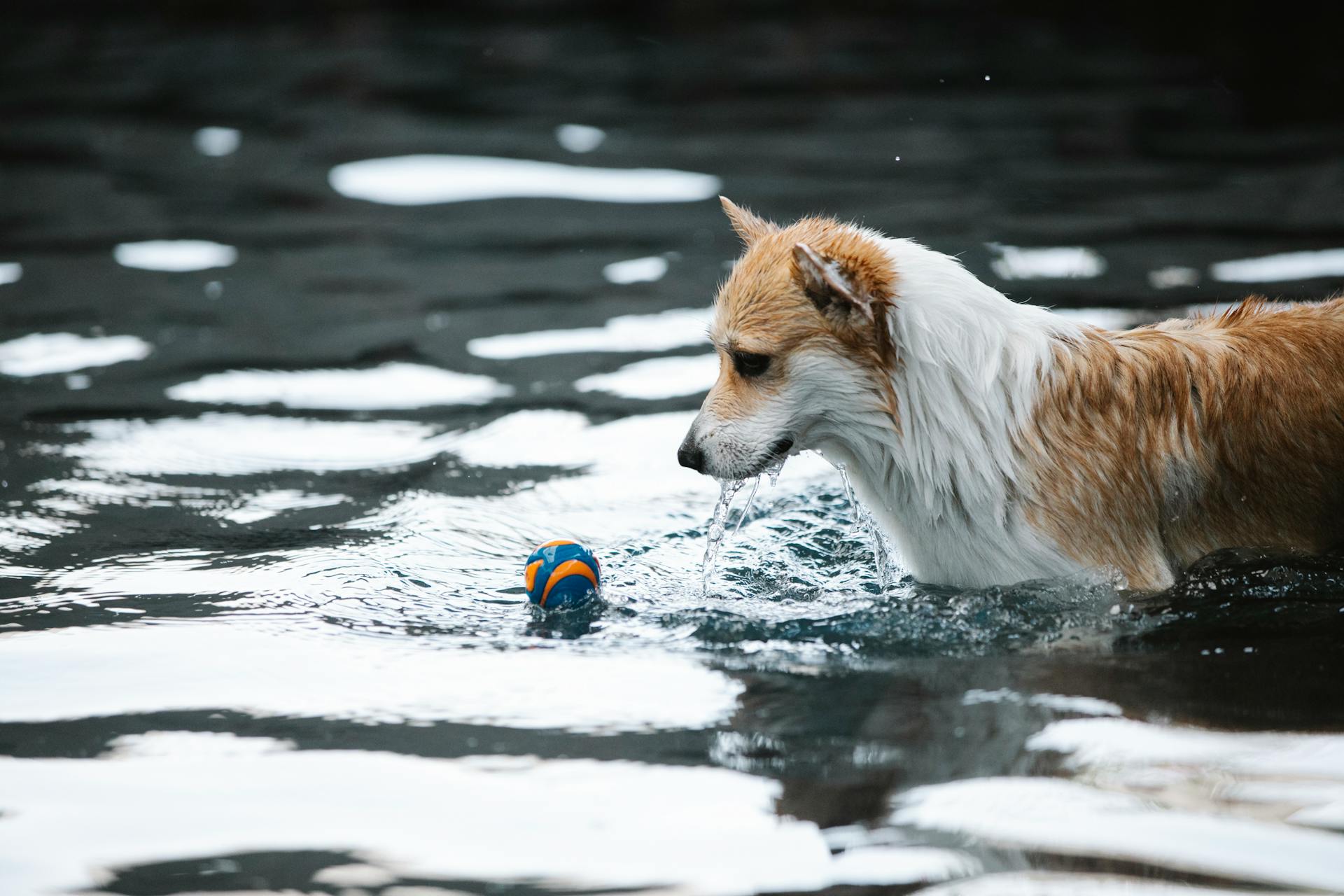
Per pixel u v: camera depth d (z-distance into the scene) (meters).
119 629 12.25
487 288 24.08
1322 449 13.19
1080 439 12.64
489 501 15.69
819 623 12.12
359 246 26.66
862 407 12.77
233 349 21.31
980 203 27.11
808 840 8.37
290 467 16.91
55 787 9.30
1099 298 21.06
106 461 17.03
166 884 8.07
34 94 39.25
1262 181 27.97
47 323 22.31
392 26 48.56
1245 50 40.84
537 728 10.10
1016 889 7.75
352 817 8.82
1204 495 13.20
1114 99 35.84
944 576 13.19
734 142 33.25
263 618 12.48
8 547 14.37
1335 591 12.49
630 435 17.80
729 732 9.94
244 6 50.88
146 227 27.73
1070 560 12.55
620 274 24.52
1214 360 13.28
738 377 13.12
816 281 12.24
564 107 37.16
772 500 15.84
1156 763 9.22
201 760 9.67
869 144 32.44
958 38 44.59
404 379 20.12
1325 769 9.06
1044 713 10.09
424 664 11.39
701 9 50.16
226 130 35.44
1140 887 7.73
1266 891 7.66
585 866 8.16
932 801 8.80
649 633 12.03
